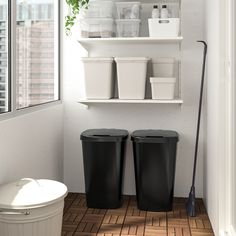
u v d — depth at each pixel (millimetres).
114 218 2828
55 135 3211
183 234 2520
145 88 3180
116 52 3361
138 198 3033
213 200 2566
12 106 2316
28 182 2104
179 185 3354
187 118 3303
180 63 3264
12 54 2314
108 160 2998
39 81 3059
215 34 2482
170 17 3213
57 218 1963
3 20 2318
